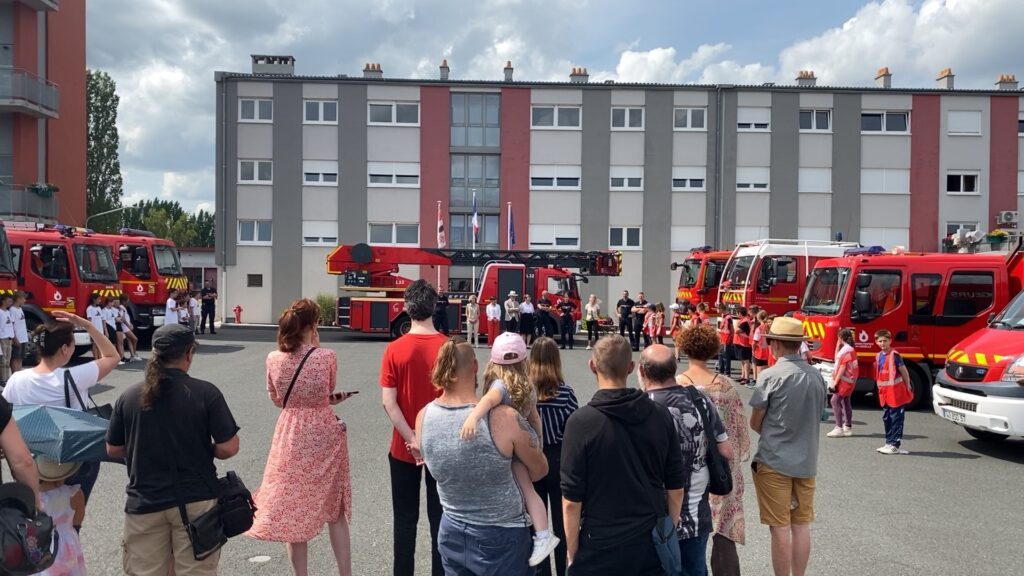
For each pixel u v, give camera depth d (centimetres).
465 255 2689
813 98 3678
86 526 612
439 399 377
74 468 424
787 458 492
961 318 1318
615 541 346
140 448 386
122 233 2230
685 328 471
